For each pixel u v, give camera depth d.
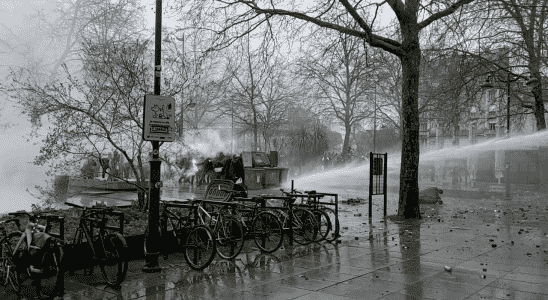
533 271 6.94
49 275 5.55
